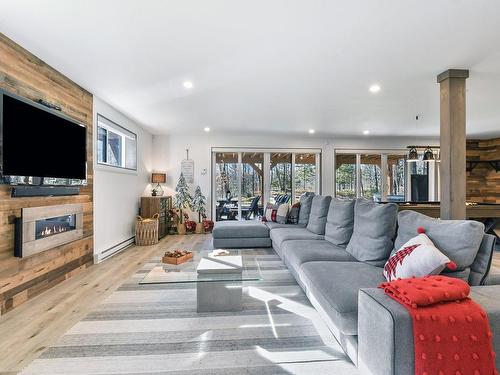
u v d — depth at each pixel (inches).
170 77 130.6
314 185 290.8
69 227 132.3
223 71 124.4
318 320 89.9
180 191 259.9
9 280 96.9
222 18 85.4
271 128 244.4
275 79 133.2
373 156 295.9
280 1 77.6
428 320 50.6
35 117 106.6
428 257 68.0
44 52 106.9
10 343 76.9
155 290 116.2
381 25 89.0
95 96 156.6
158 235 219.1
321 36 95.7
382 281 77.5
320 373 65.0
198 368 66.7
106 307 99.7
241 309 97.1
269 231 185.9
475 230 69.7
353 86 142.5
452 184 121.7
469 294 59.8
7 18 85.0
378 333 54.1
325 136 281.3
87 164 147.5
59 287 119.0
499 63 115.8
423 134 273.1
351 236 117.7
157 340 78.5
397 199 297.0
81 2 77.6
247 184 283.6
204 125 231.1
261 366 67.4
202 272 98.0
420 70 123.3
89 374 64.4
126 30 92.0
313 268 91.0
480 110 185.2
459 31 92.3
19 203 101.1
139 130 231.8
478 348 50.4
